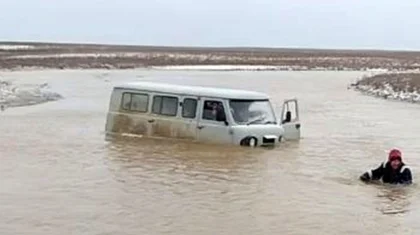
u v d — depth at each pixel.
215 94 19.89
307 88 50.38
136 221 12.01
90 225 11.69
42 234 11.12
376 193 14.84
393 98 41.06
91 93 42.28
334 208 13.37
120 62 95.00
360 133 24.84
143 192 14.27
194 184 15.15
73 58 101.31
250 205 13.38
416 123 28.42
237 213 12.74
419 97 39.59
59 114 29.44
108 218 12.16
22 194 13.92
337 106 36.00
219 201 13.62
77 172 16.28
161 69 80.69
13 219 12.00
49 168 16.75
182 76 64.00
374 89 46.38
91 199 13.57
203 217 12.39
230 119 19.56
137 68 82.31
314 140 22.50
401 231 11.84
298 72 80.94
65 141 21.05
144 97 21.25
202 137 19.97
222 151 19.09
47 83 50.03
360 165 18.16
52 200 13.43
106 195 13.93
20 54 111.88
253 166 17.38
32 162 17.56
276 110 30.75
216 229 11.64
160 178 15.70
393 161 15.87
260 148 19.73
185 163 17.50
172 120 20.55
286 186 15.23
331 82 59.16
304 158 18.83
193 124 20.14
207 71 77.69
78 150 19.39
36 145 20.28
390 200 14.20
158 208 12.95
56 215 12.30
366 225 12.19
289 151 19.86
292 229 11.78
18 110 30.83
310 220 12.40
